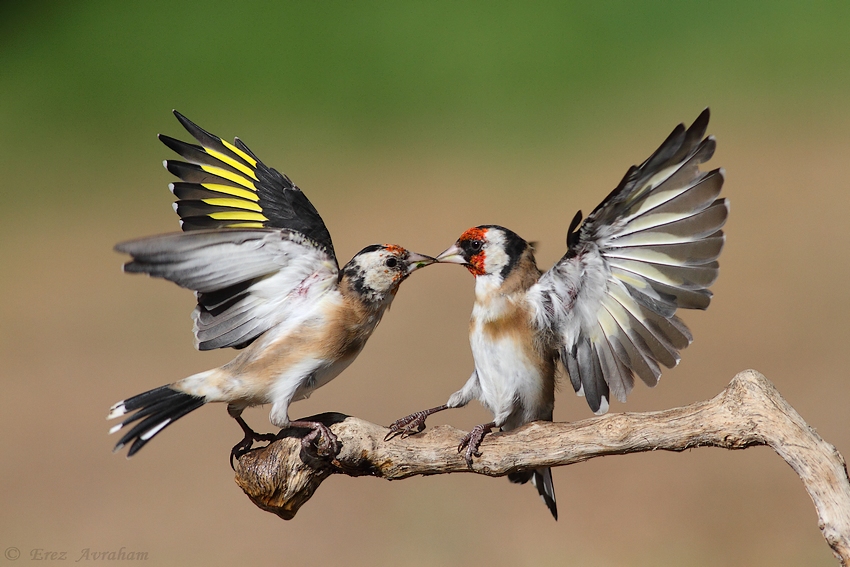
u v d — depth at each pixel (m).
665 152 4.86
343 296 6.18
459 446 5.64
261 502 5.89
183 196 6.18
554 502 6.50
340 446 5.71
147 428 5.82
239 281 5.87
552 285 5.73
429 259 6.27
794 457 4.90
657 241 5.26
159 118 21.03
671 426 5.20
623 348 5.64
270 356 6.05
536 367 5.91
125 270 5.38
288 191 6.41
